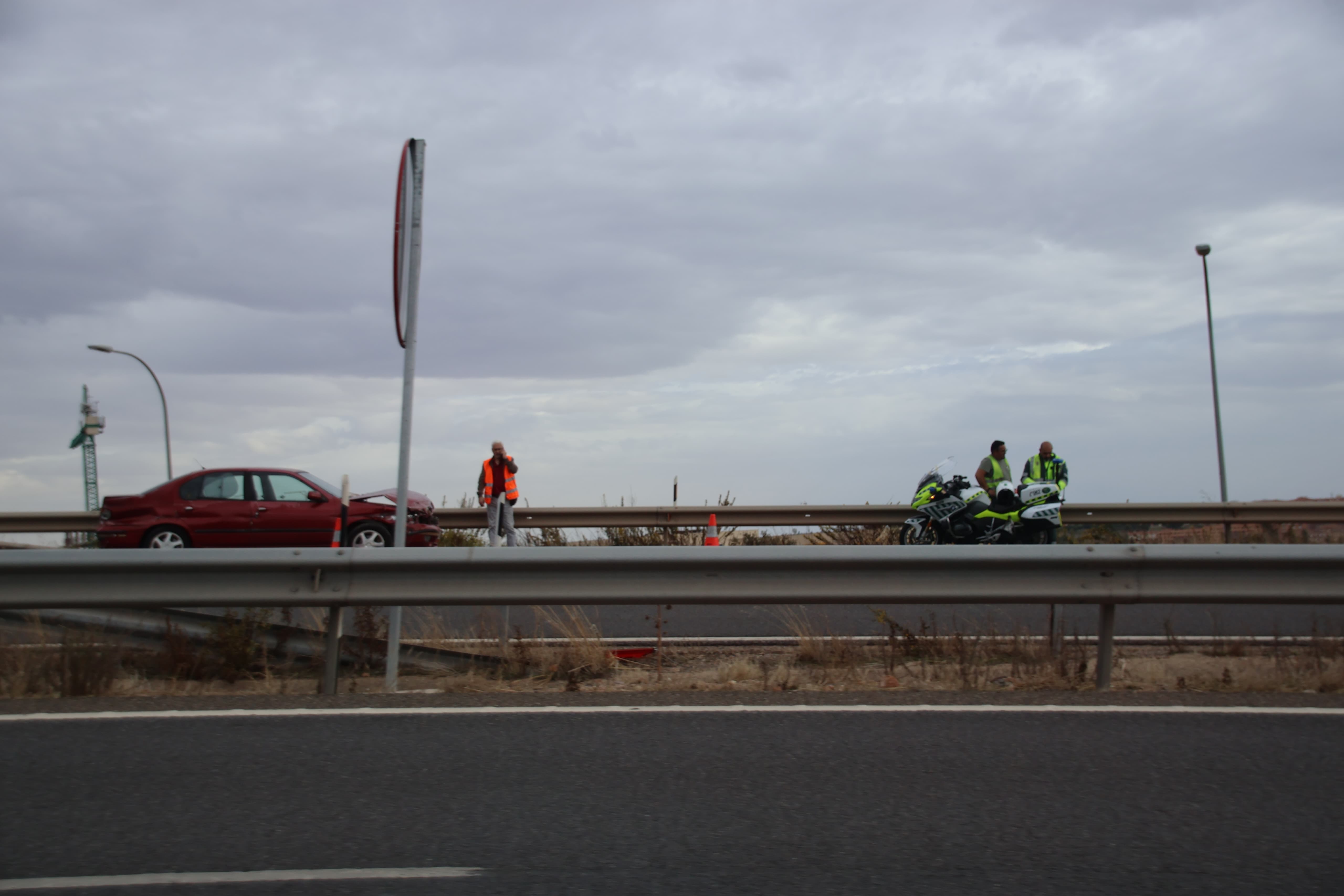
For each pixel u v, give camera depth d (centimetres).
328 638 629
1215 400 2169
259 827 380
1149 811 395
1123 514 1716
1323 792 417
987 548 618
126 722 534
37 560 602
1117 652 762
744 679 682
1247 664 706
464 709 562
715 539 1336
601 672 710
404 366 673
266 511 1546
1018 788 423
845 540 1680
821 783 430
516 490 1658
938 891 321
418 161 681
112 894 321
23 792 421
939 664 708
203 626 729
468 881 330
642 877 332
